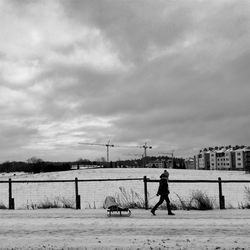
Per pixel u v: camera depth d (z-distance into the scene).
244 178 55.53
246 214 14.55
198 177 55.53
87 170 70.38
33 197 29.08
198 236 9.80
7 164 124.50
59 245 8.92
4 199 28.39
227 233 10.19
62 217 13.88
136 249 8.46
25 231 10.76
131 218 13.45
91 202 23.62
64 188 34.84
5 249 8.58
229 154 170.38
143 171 65.44
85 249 8.52
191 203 19.20
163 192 14.53
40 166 99.12
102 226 11.52
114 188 33.56
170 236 9.83
